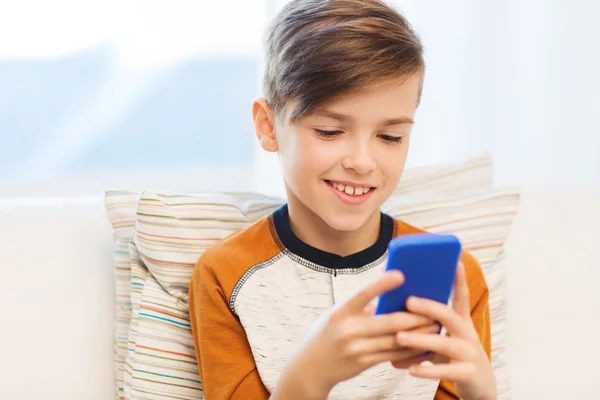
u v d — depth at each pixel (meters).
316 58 0.90
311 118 0.91
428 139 1.87
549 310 1.32
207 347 1.03
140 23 2.44
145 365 1.10
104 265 1.21
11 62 3.71
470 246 1.24
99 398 1.17
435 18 1.83
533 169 1.94
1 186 2.93
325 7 0.94
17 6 2.47
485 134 1.89
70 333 1.17
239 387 1.00
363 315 0.81
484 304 1.08
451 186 1.32
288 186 1.04
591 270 1.35
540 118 1.92
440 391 1.07
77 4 2.51
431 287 0.76
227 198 1.21
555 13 1.88
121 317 1.18
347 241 1.04
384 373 1.03
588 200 1.40
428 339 0.77
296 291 1.04
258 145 1.74
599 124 1.93
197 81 4.00
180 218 1.16
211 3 2.34
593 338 1.32
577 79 1.91
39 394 1.14
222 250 1.07
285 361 1.01
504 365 1.23
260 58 1.81
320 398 0.84
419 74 0.94
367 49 0.89
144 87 3.96
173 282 1.14
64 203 1.25
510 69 1.88
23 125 3.79
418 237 0.74
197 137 4.02
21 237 1.19
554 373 1.29
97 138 3.90
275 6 1.69
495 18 1.86
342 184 0.94
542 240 1.35
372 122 0.90
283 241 1.06
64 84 3.83
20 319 1.15
